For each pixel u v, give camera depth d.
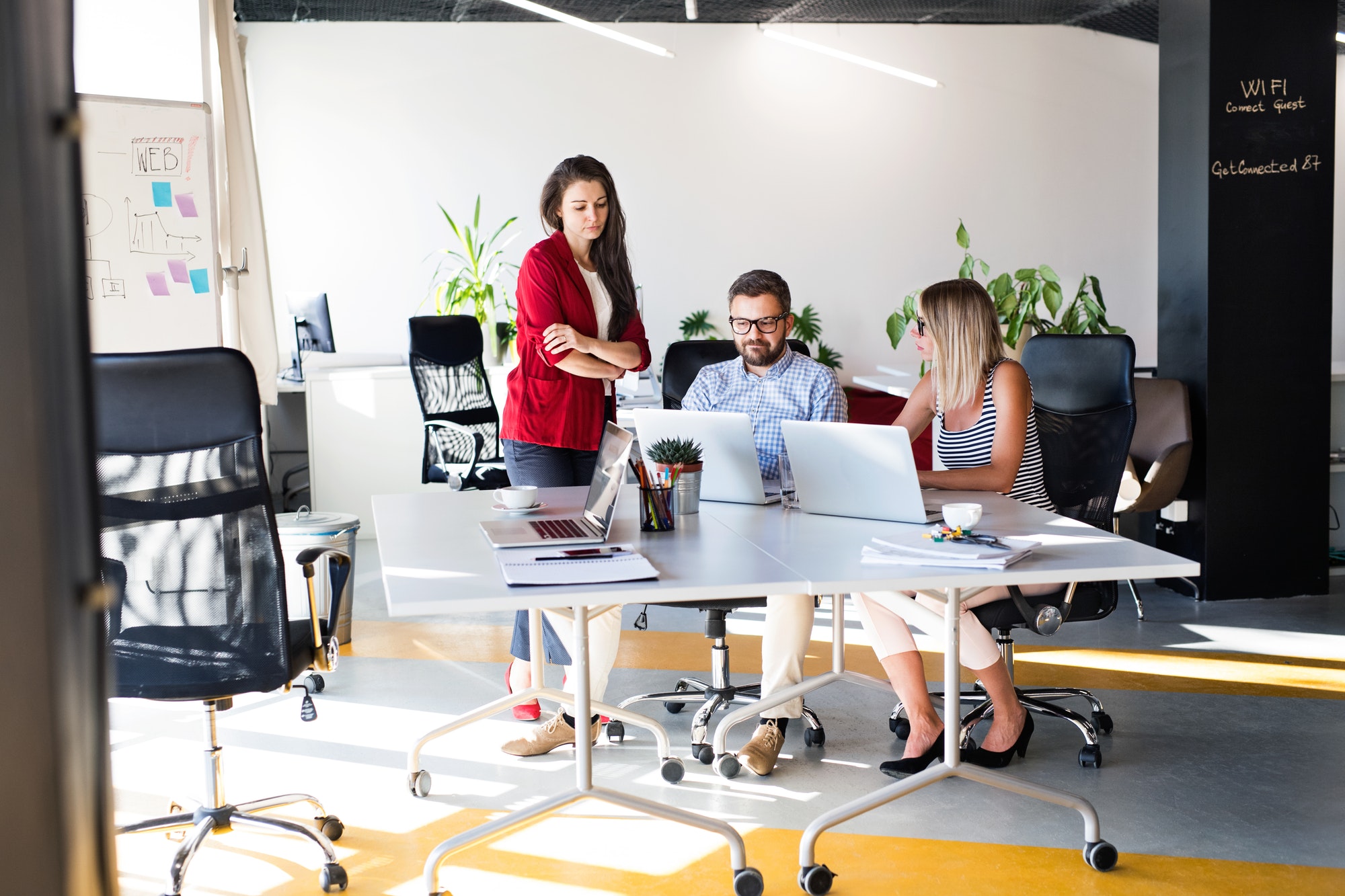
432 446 5.88
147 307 4.21
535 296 3.13
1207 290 4.64
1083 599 2.91
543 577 1.99
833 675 3.02
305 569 2.42
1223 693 3.56
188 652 2.25
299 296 6.82
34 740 0.32
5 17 0.30
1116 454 3.42
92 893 0.33
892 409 6.91
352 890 2.34
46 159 0.31
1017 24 8.20
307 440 6.65
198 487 2.21
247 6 7.17
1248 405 4.70
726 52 7.98
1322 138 4.66
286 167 7.58
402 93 7.64
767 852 2.49
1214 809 2.69
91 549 0.33
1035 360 3.62
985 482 2.93
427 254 7.76
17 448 0.31
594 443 3.30
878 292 8.29
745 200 8.09
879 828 2.60
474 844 2.28
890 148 8.20
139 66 4.62
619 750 3.16
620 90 7.88
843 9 7.70
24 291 0.31
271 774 2.97
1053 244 8.42
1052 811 2.69
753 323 3.21
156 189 4.19
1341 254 8.36
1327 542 4.81
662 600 1.95
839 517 2.68
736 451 2.83
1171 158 4.83
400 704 3.54
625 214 8.01
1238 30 4.57
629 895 2.31
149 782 2.92
